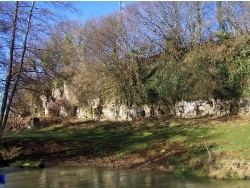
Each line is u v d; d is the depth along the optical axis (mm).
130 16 31500
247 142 16719
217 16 28844
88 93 32438
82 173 16234
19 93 20578
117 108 30500
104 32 31469
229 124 21922
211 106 25094
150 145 20656
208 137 19641
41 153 21719
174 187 12320
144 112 29000
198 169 14852
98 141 23891
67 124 32219
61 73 20312
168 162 17078
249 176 13219
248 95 23516
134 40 31141
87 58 32625
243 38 25359
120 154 20312
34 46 17328
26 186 13242
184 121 25062
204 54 26641
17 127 34562
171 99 27719
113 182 13742
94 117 31984
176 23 30594
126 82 30609
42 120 34031
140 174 15422
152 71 30281
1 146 21984
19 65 17031
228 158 14844
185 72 26969
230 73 24922
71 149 22375
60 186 13156
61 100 34375
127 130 26547
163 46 30531
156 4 30938
